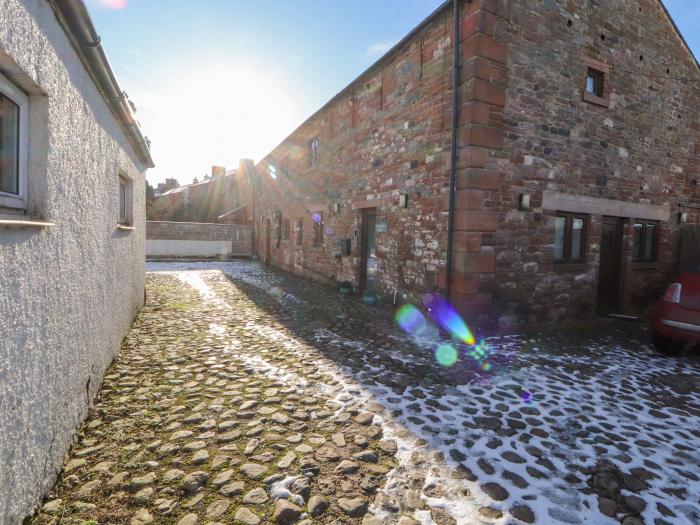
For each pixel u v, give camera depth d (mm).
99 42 2541
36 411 1903
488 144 5430
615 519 1992
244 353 4559
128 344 4805
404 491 2152
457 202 5551
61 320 2266
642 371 4270
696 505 2121
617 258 7449
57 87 2141
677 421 3105
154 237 19484
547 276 6203
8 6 1543
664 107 7617
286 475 2264
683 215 8141
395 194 7180
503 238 5695
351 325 6082
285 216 14562
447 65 5754
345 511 1988
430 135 6168
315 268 11445
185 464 2354
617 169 6945
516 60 5617
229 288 9938
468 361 4465
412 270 6664
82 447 2512
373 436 2727
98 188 3201
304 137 12312
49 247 2059
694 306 4441
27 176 1959
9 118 1865
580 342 5445
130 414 2977
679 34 7734
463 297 5422
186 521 1894
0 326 1536
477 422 2990
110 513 1935
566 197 6285
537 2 5777
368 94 8148
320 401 3279
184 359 4297
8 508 1618
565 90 6164
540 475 2340
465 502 2080
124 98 3639
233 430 2770
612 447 2688
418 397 3422
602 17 6562
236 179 27297
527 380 3916
